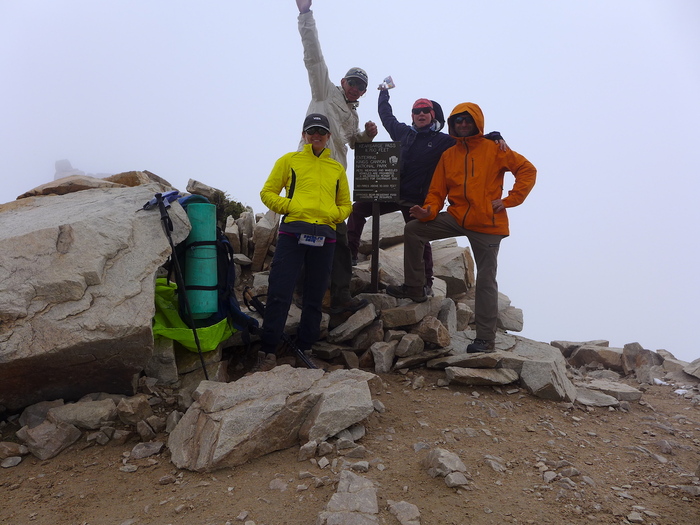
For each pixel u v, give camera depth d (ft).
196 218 16.42
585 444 14.29
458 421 14.90
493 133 18.61
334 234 16.98
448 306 21.97
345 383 14.15
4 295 13.16
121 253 14.84
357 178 20.72
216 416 12.41
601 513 10.57
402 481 11.22
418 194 20.98
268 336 16.56
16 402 14.05
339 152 19.61
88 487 11.35
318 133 16.53
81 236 14.55
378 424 14.34
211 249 16.48
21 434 13.07
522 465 12.51
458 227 18.75
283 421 12.74
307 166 16.66
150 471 11.95
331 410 12.99
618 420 16.70
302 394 13.42
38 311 13.25
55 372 13.57
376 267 21.56
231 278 17.02
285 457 12.35
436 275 26.08
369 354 19.11
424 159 20.74
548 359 18.76
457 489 10.94
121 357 13.93
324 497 10.49
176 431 12.94
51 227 14.60
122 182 23.70
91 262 14.07
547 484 11.60
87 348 13.23
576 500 10.98
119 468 12.09
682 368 22.62
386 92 23.00
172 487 11.17
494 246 18.56
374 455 12.48
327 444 12.38
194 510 10.23
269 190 16.57
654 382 21.65
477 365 18.28
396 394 16.61
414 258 19.72
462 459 12.45
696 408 18.47
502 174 18.72
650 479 12.40
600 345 27.07
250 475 11.52
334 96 19.39
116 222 15.35
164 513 10.19
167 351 15.70
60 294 13.50
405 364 18.63
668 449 14.25
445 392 17.13
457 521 9.86
